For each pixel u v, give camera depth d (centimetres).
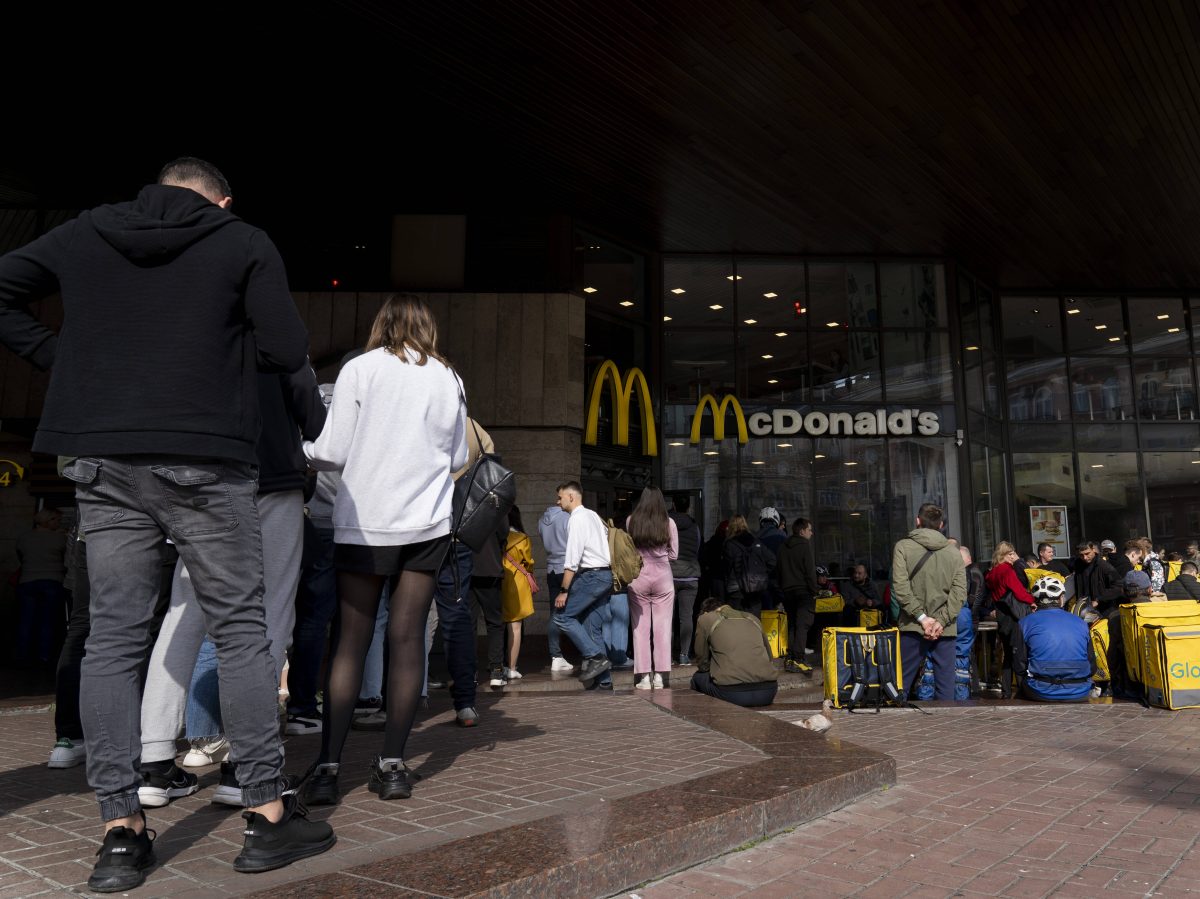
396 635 329
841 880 289
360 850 262
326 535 482
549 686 787
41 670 929
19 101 1224
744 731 491
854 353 1767
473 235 1532
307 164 1392
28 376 1430
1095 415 2078
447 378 339
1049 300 2116
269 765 241
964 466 1748
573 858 251
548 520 899
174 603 323
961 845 331
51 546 1004
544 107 1216
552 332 1504
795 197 1512
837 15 1026
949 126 1288
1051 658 793
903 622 787
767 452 1711
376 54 1095
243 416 234
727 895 271
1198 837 346
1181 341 2109
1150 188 1525
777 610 1150
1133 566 1141
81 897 218
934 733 607
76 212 1524
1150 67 1168
